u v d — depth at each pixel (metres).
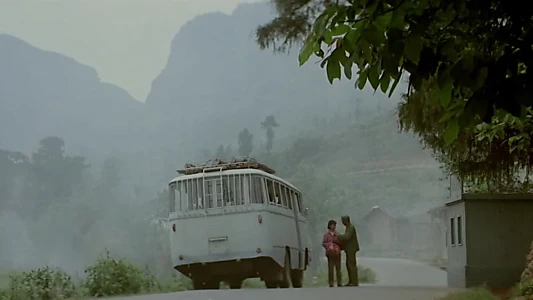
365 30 4.45
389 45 4.39
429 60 4.47
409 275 46.06
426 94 5.14
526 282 14.19
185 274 24.66
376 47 4.47
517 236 17.89
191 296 17.36
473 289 16.27
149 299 17.00
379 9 4.40
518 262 17.88
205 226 24.28
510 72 4.41
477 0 4.46
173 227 24.62
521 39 4.43
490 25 4.54
